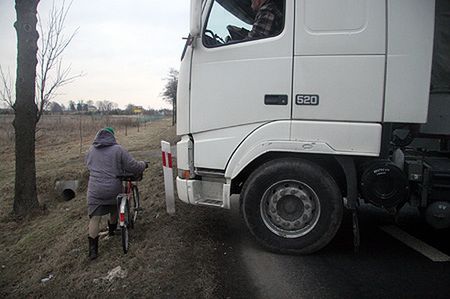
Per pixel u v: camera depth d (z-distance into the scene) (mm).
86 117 34812
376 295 3385
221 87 4141
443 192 3895
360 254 4242
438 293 3410
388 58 3777
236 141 4133
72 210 7746
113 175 4688
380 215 5676
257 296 3406
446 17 4250
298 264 3994
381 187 3875
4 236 7160
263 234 4156
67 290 4004
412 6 3723
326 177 3953
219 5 4242
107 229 5492
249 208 4137
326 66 3867
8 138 20656
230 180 4191
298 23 3887
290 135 3965
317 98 3898
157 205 6160
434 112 4383
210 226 5113
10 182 11148
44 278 4633
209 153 4238
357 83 3834
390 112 3814
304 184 4027
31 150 7930
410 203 4035
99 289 3801
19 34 7508
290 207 4137
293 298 3363
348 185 3980
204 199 4398
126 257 4395
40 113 8258
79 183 10070
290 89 3945
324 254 4246
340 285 3559
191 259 4133
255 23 4055
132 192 5492
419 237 4781
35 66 7746
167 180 5562
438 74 4328
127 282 3812
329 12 3836
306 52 3889
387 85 3797
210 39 4227
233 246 4484
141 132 29938
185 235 4801
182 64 4340
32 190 8008
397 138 4484
